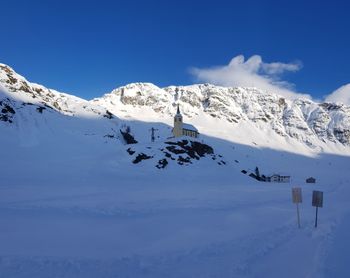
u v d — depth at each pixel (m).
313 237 17.61
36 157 78.56
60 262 12.55
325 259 13.24
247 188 61.78
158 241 16.72
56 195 36.97
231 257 13.90
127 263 12.86
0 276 10.91
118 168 76.25
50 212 24.70
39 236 16.72
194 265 12.84
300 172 185.88
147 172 77.00
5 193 36.53
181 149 94.00
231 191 51.81
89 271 11.77
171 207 29.42
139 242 16.48
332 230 19.38
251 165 167.12
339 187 75.62
